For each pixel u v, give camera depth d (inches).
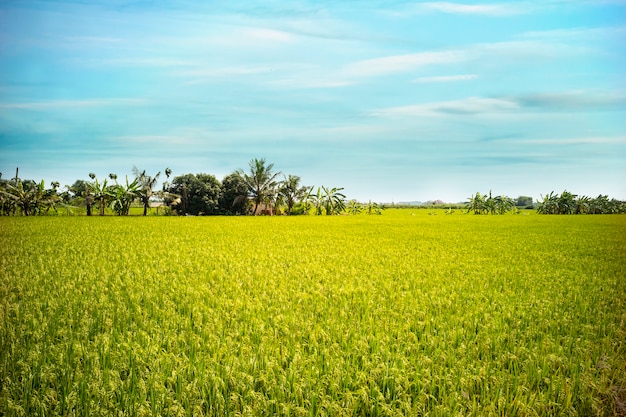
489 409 197.9
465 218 2127.2
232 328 295.6
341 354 247.8
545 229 1291.8
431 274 510.3
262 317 319.3
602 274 522.6
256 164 2367.1
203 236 957.8
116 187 2100.1
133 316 319.6
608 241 921.5
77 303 355.6
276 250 722.2
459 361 240.5
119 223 1355.8
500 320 310.8
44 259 590.2
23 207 1966.0
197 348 257.1
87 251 678.5
